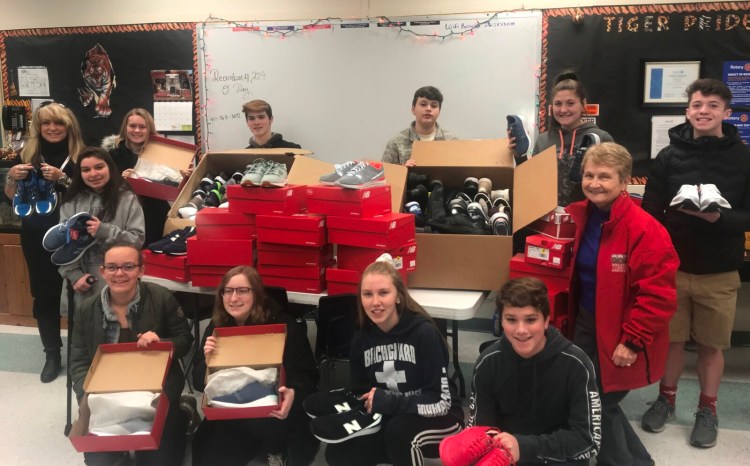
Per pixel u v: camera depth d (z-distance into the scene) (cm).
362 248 243
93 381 215
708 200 214
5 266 399
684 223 242
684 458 241
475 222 258
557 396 186
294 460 236
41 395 309
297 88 407
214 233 267
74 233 259
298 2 399
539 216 238
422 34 381
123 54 432
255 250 266
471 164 288
